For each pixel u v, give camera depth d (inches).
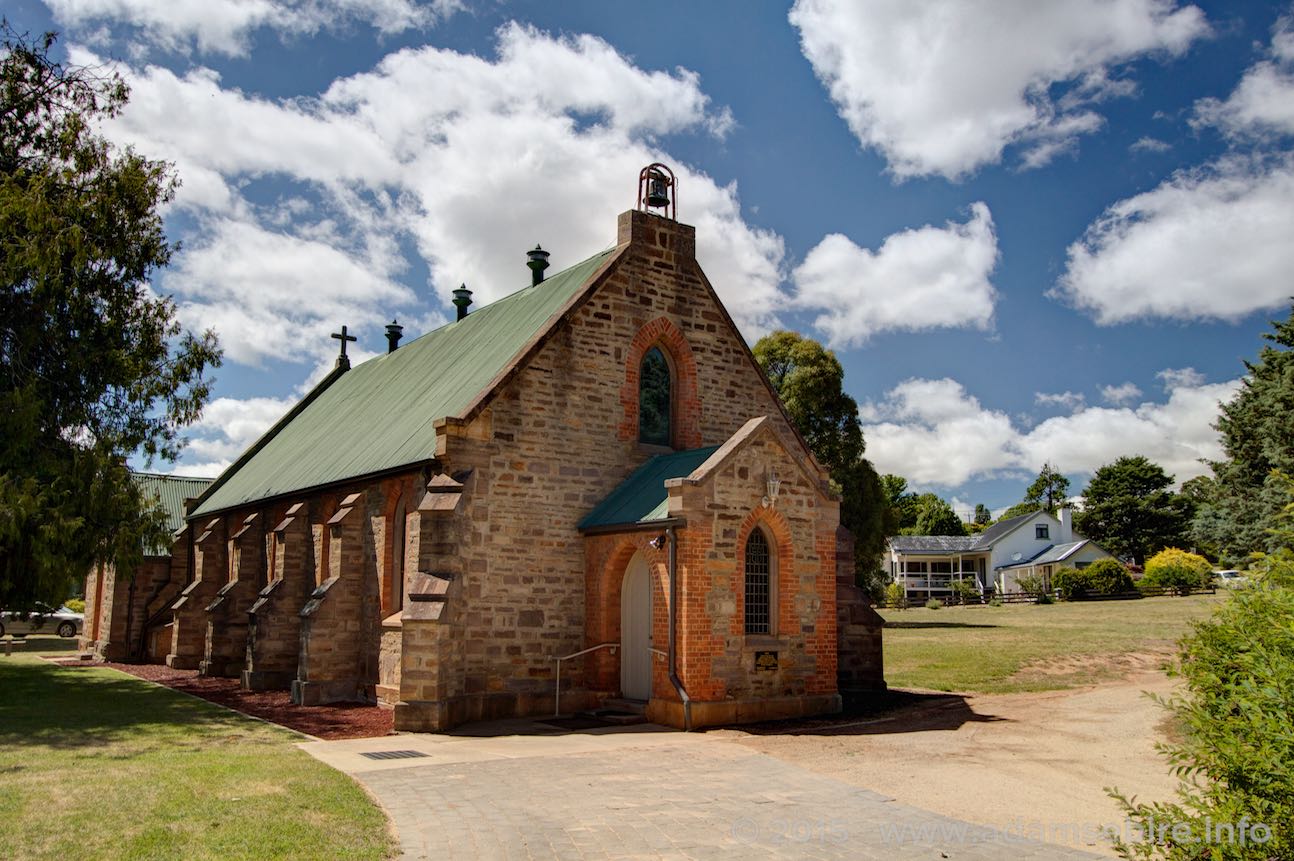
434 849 391.2
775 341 2076.8
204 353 1141.7
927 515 5167.3
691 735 714.2
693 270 1015.0
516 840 404.5
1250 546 1627.7
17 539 895.7
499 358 963.3
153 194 1095.0
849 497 2009.1
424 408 1015.0
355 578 951.6
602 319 935.0
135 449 1103.6
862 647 986.7
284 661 1046.4
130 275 1094.4
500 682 823.1
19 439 927.0
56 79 1088.8
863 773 551.5
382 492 939.3
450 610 775.7
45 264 940.6
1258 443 1708.9
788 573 828.6
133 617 1491.1
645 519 806.5
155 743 662.5
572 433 899.4
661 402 987.3
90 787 484.7
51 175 1035.9
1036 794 493.0
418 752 634.8
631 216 974.4
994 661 1174.3
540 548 863.7
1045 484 5310.0
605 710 844.6
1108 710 794.8
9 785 490.3
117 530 1008.9
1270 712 269.6
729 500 795.4
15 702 908.6
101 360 1047.6
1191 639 361.1
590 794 494.0
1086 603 2480.3
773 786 514.9
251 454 1595.7
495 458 848.3
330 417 1379.2
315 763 569.0
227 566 1357.0
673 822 435.2
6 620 2148.1
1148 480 3897.6
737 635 784.9
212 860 361.7
